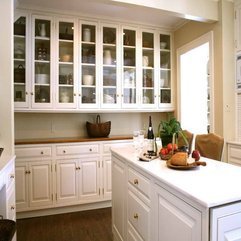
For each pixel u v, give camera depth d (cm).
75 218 262
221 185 106
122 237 182
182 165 134
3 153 182
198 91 337
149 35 332
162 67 343
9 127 184
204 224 88
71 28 290
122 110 314
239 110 254
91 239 215
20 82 270
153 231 130
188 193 95
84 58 297
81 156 281
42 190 266
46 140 274
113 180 207
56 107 282
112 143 296
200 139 215
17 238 217
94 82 302
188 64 332
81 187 281
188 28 310
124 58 317
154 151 175
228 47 255
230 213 91
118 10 280
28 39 270
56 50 281
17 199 256
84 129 329
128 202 168
